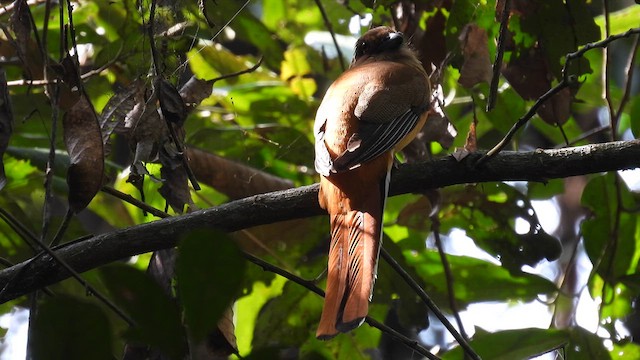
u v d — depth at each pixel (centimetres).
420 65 1106
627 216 1077
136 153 862
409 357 1291
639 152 824
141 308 527
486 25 1052
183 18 988
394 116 946
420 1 1070
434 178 884
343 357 1141
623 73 1634
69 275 820
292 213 879
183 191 884
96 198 1249
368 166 892
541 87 1049
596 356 984
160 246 834
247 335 1181
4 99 830
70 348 525
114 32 1254
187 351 534
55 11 1227
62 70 832
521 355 984
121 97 898
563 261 1584
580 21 1036
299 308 1115
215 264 514
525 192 1331
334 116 955
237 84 1334
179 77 927
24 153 1080
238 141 1187
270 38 1300
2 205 1108
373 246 862
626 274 1053
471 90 1086
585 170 837
